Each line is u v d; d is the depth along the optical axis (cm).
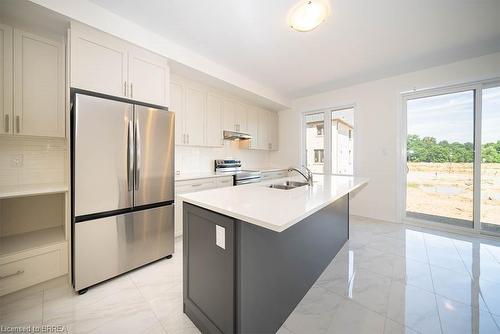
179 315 150
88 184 174
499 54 267
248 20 207
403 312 151
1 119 170
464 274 198
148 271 207
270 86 396
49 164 216
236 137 405
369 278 194
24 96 181
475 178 295
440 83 306
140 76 219
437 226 320
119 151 190
